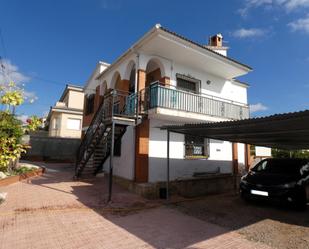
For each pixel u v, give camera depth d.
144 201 8.64
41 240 4.95
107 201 8.15
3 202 7.35
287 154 22.11
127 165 10.78
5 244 4.70
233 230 5.94
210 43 17.55
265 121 6.09
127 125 10.11
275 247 4.96
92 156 12.38
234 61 12.51
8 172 11.16
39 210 6.84
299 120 5.87
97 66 15.95
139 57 10.93
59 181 11.19
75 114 25.55
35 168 13.70
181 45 10.55
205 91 13.23
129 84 12.53
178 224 6.32
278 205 8.62
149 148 10.39
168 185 9.45
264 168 9.73
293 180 8.08
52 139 21.70
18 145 5.35
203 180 11.43
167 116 10.30
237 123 6.72
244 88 17.03
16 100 5.09
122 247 4.77
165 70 11.61
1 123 5.31
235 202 9.13
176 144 11.40
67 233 5.38
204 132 8.95
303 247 4.97
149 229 5.85
